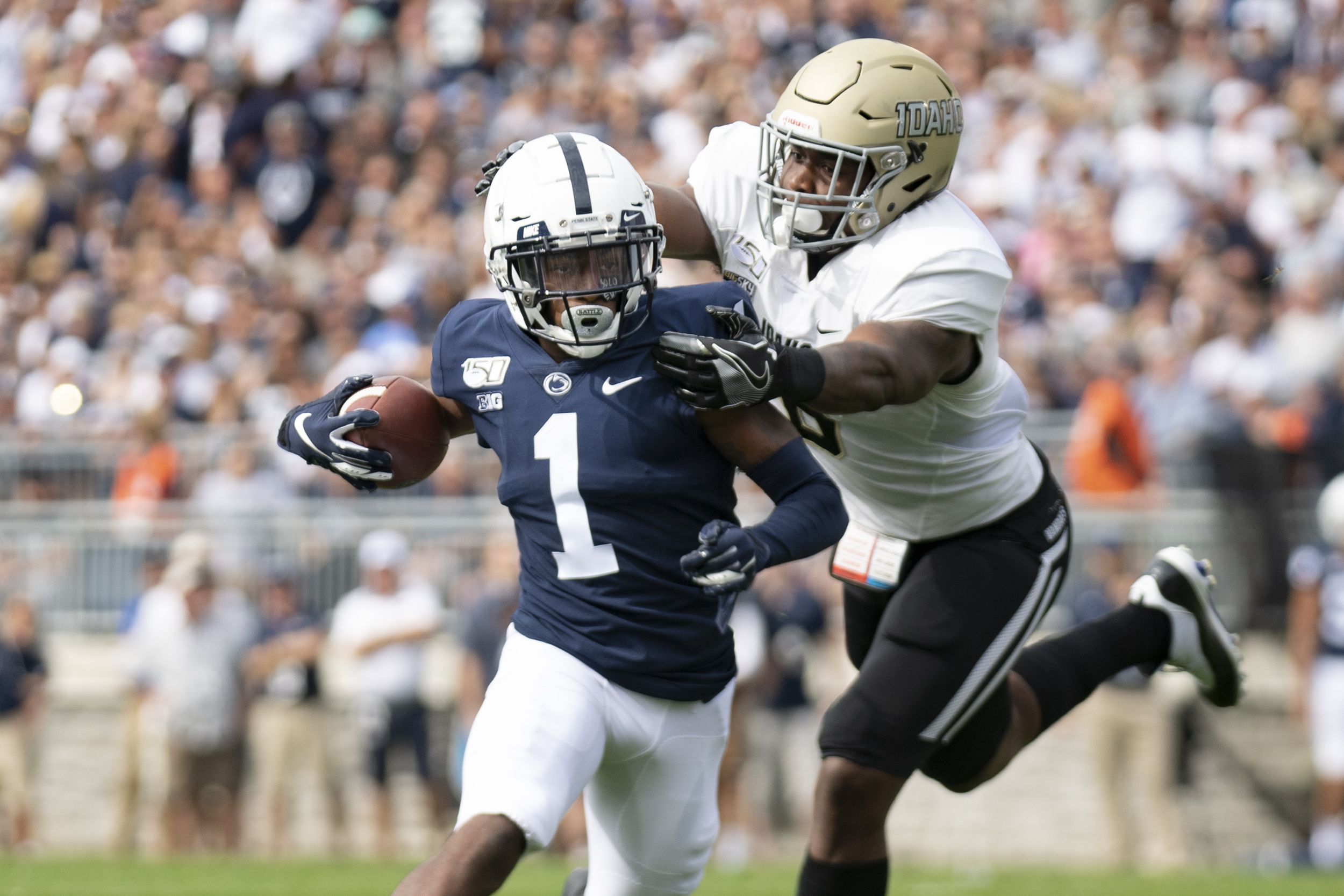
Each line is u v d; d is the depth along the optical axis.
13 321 41.47
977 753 14.59
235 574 33.50
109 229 43.97
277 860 27.86
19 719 31.62
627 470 11.38
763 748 31.16
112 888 22.56
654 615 11.50
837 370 11.14
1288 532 31.78
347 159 43.72
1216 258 37.59
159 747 33.50
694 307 11.76
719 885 23.23
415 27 47.03
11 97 50.22
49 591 34.38
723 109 42.41
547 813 10.90
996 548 14.02
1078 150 40.53
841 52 12.81
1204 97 41.78
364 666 30.66
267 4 45.59
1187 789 32.31
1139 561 31.52
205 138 44.69
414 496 33.38
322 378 37.72
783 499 11.42
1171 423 33.00
